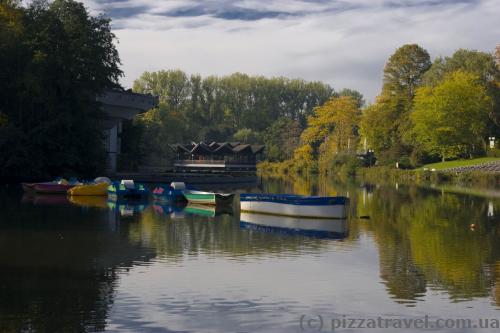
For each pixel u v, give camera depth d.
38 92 57.50
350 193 60.50
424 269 20.06
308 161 129.50
